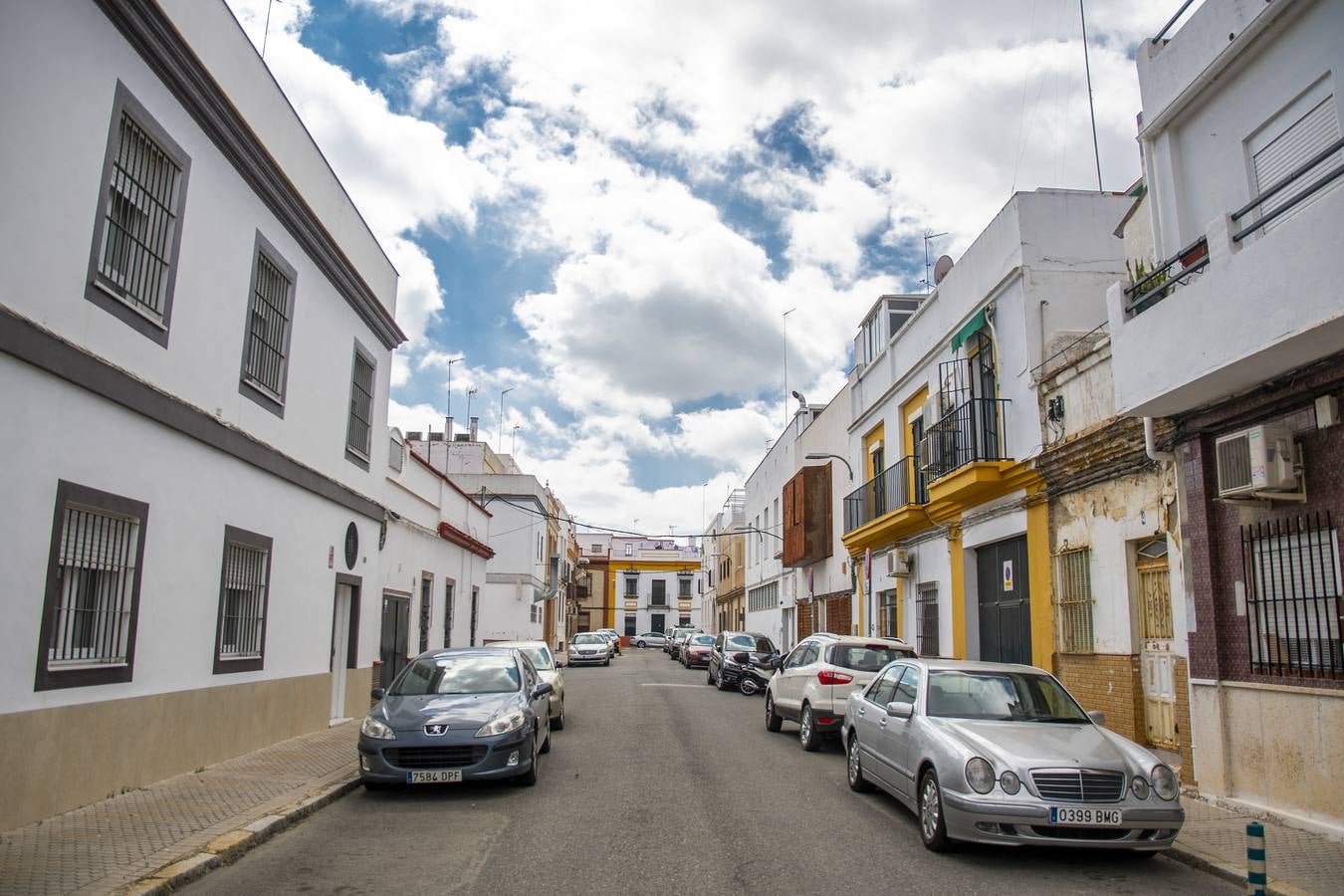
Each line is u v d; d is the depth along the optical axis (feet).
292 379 43.83
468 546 88.22
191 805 28.12
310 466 45.65
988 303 51.57
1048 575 44.80
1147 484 36.91
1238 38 29.76
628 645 268.62
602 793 33.09
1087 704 41.19
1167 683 36.32
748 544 151.84
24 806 24.48
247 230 38.27
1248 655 29.50
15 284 24.04
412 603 68.44
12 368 23.97
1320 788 26.45
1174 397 30.50
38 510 25.00
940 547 60.08
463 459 141.18
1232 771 29.94
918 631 63.98
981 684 29.27
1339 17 26.86
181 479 33.01
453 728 32.37
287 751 39.96
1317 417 26.89
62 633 26.71
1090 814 23.04
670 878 22.15
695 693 80.74
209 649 35.29
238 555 38.65
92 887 19.62
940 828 24.70
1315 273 23.81
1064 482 43.45
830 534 93.20
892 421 69.87
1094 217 48.39
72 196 26.30
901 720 29.37
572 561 219.41
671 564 286.46
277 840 25.80
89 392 27.27
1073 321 47.19
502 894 20.85
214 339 35.50
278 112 41.06
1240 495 28.68
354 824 28.04
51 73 25.29
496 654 39.88
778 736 50.88
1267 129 29.84
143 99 30.01
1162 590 36.78
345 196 51.11
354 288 51.96
